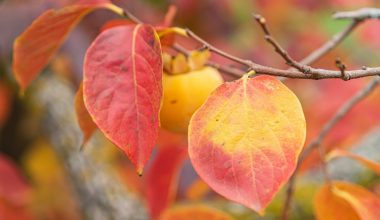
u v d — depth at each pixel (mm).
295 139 574
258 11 1518
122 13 740
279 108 588
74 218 1456
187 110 726
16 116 1570
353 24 945
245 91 597
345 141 1124
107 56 641
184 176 1207
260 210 550
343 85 1264
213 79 737
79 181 1285
